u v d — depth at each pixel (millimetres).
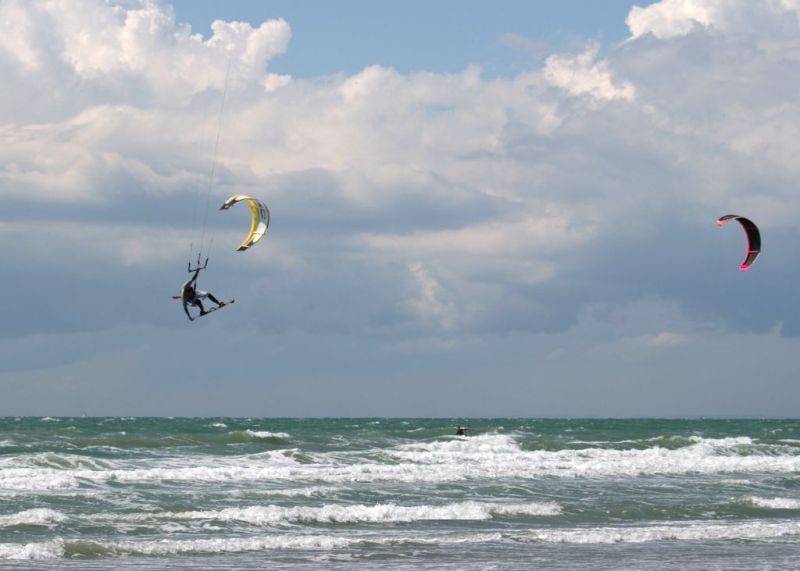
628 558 22031
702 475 42562
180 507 28984
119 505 28984
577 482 38375
